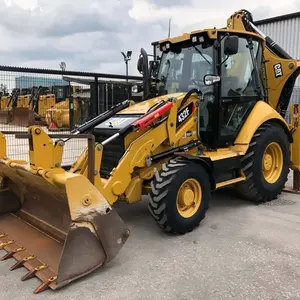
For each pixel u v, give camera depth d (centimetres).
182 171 387
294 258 342
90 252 300
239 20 595
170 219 380
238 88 496
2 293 281
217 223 441
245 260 338
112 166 418
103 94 777
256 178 497
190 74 485
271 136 512
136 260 339
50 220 370
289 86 593
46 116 984
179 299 274
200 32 459
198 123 459
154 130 405
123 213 486
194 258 343
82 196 294
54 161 312
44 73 634
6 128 820
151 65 529
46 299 274
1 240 358
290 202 533
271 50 595
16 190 413
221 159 440
